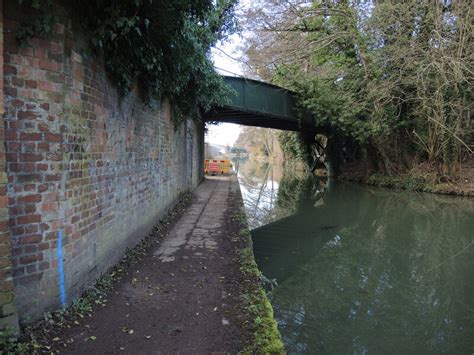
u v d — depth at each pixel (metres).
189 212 8.69
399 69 15.17
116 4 3.38
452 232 10.21
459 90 13.98
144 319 3.16
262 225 11.06
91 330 2.91
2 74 2.45
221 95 10.45
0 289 2.47
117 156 4.41
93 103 3.62
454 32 13.59
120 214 4.58
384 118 16.97
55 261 2.97
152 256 5.05
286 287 6.14
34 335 2.71
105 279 3.90
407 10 14.30
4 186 2.46
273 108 17.75
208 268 4.62
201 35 6.66
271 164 52.25
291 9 17.95
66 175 3.07
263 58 19.94
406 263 7.59
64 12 2.97
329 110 18.12
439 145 16.30
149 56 4.71
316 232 10.23
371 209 13.73
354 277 6.72
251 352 2.71
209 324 3.12
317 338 4.43
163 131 7.32
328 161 27.53
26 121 2.75
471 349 4.25
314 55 19.25
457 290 6.12
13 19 2.66
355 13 16.62
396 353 4.16
